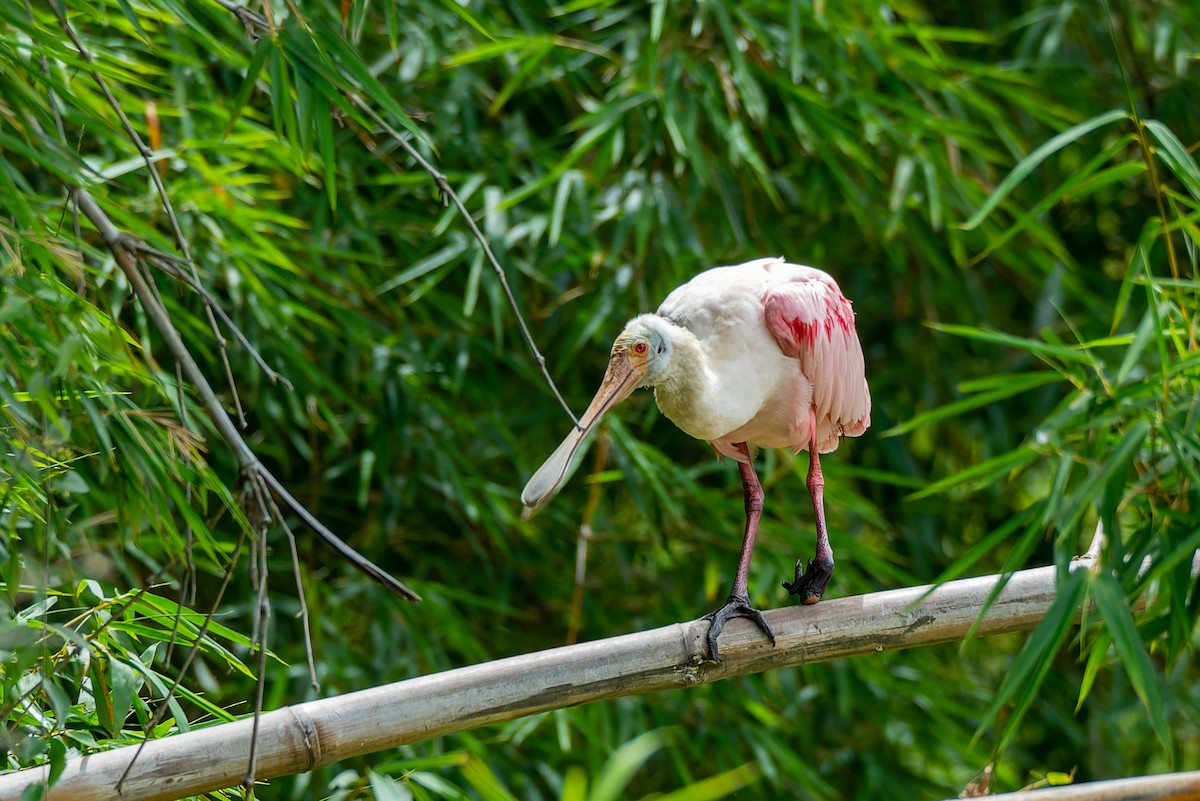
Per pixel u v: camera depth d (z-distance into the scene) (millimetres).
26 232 5383
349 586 10531
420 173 10398
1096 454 5941
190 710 8992
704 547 10969
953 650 13273
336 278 9828
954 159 10789
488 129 11367
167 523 5434
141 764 4898
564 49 10609
